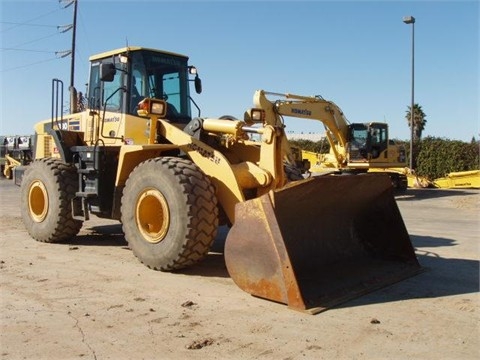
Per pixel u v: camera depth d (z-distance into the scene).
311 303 4.62
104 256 6.90
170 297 4.97
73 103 8.79
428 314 4.48
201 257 5.73
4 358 3.59
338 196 5.41
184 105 7.91
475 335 4.00
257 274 4.83
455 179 22.64
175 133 6.51
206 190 5.68
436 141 29.16
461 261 6.64
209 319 4.34
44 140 9.45
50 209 7.77
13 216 11.32
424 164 28.98
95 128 7.70
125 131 7.18
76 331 4.09
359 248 6.02
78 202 7.48
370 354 3.64
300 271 5.18
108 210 7.08
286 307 4.64
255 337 3.94
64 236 7.82
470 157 27.88
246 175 5.98
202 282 5.51
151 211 6.06
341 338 3.93
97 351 3.70
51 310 4.60
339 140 17.88
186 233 5.59
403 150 19.69
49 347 3.78
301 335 3.98
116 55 7.53
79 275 5.84
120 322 4.28
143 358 3.58
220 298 4.93
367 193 5.73
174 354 3.64
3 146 26.20
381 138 18.48
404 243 5.95
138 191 6.06
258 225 4.79
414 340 3.90
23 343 3.85
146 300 4.88
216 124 6.36
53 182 7.72
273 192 4.70
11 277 5.77
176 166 5.77
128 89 7.28
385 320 4.33
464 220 11.40
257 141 6.70
